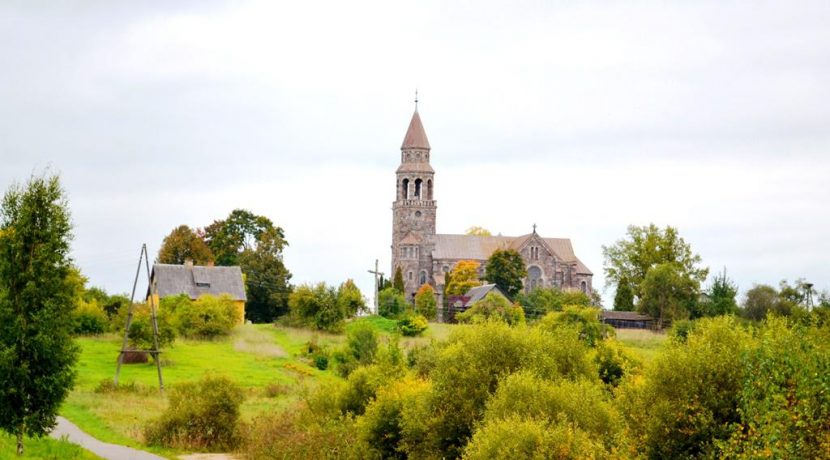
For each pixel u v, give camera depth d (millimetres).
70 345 46938
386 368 57844
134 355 86750
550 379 43750
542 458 34469
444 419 44719
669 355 36844
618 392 40031
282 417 57875
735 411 34500
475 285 179625
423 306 154750
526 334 47812
